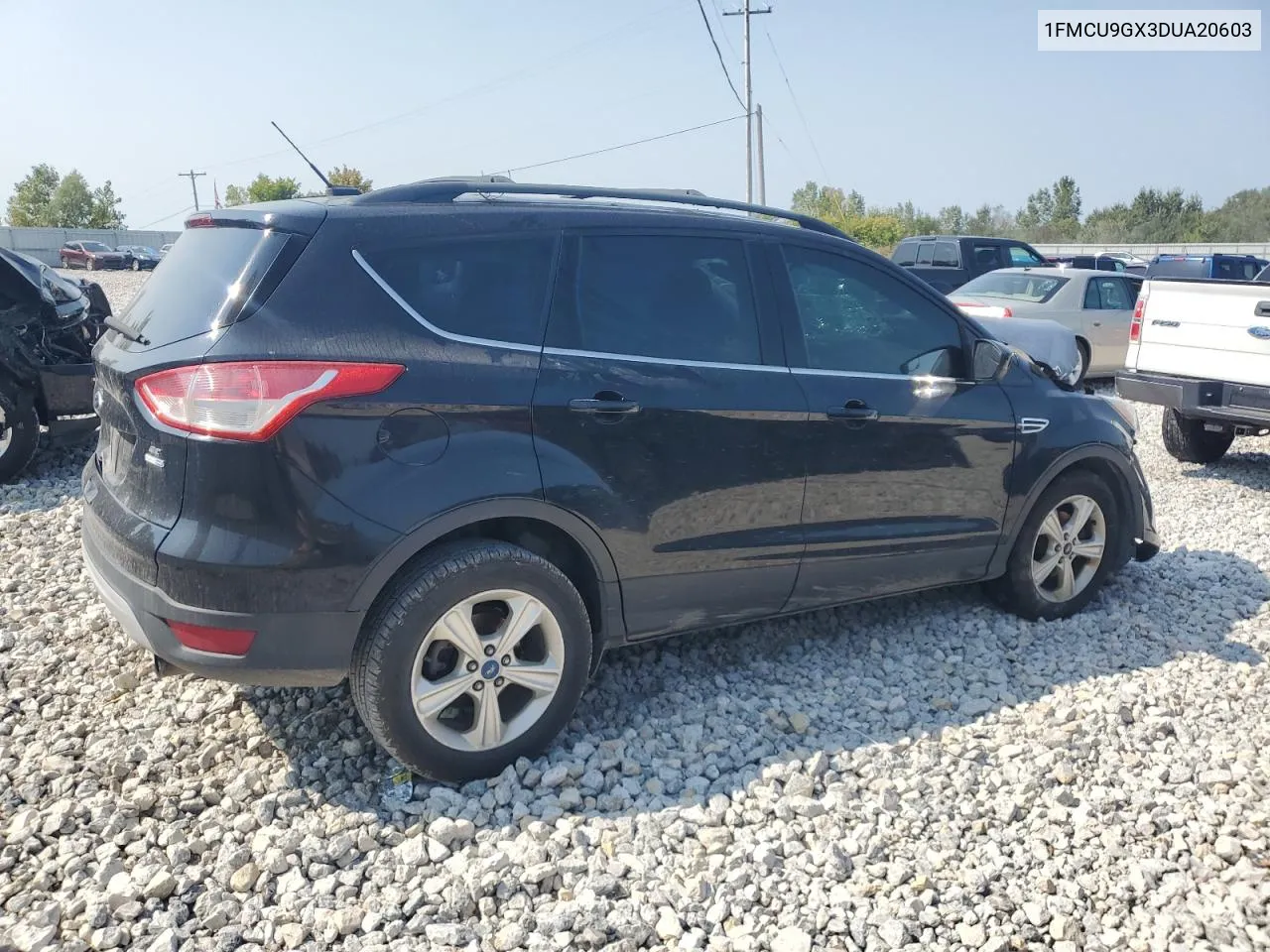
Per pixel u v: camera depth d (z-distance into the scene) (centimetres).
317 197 364
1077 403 496
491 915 285
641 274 379
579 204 381
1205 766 368
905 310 447
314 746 363
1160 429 1062
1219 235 8188
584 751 364
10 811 322
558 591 346
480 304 344
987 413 456
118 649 434
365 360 314
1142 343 859
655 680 427
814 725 397
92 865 298
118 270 4981
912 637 479
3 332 668
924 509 444
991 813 341
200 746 362
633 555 367
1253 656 470
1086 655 466
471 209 355
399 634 319
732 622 408
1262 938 285
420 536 320
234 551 304
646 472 363
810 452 403
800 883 303
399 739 326
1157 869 312
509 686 357
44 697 392
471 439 329
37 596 488
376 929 278
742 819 333
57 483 693
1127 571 579
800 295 416
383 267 330
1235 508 746
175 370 309
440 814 327
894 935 280
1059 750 375
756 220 420
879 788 352
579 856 309
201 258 346
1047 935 286
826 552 417
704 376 379
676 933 280
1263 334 767
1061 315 1332
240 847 305
